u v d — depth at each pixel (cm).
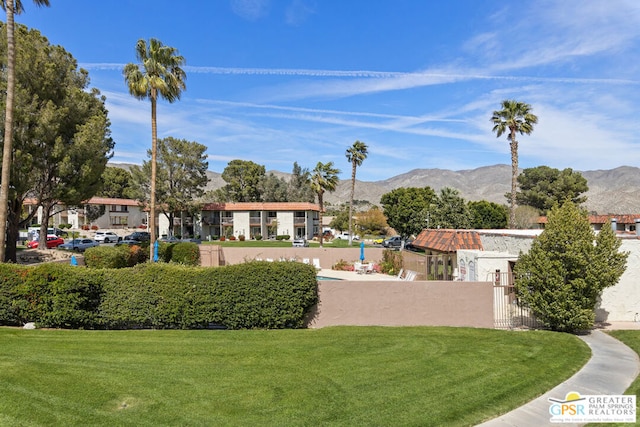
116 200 7438
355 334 1110
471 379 791
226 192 8712
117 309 1126
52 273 1109
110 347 953
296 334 1102
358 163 5362
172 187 6159
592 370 870
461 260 1723
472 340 1072
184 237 6350
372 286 1237
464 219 4266
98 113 2686
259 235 6612
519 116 3241
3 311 1117
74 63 2570
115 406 644
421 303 1242
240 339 1043
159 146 6112
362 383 761
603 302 1352
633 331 1191
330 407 659
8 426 564
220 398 685
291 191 9600
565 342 1061
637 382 801
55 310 1102
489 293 1255
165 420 604
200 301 1124
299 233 6975
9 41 1467
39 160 2205
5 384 701
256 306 1139
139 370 804
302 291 1164
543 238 1186
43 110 2134
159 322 1132
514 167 3216
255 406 657
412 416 635
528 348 1004
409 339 1069
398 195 5556
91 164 2405
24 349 911
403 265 2612
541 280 1173
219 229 6938
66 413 612
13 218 2288
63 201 2439
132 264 2522
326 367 843
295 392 714
